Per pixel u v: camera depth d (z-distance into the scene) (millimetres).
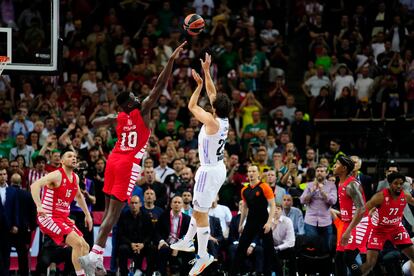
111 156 12484
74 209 17266
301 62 26594
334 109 23734
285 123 22984
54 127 21016
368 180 18203
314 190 17359
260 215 16266
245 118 23375
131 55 25500
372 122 23125
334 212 15789
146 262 17703
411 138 23250
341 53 25688
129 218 17359
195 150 19797
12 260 18047
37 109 22453
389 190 14953
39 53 16312
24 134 21344
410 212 16938
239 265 16266
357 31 26109
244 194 16469
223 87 24641
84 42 25875
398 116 23422
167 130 21719
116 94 23531
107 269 17922
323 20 27406
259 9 27688
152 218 17453
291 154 19594
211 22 26734
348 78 24281
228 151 21031
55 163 18281
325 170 17438
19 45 16844
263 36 26438
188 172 18312
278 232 17281
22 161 18938
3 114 22812
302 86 25203
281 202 18141
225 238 17719
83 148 20000
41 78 24281
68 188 14555
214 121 12219
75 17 27391
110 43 25609
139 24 27828
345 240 14344
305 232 17422
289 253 17172
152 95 12328
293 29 27219
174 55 12141
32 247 17984
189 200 17719
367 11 26984
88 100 23031
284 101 24328
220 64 25281
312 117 23859
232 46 25844
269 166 20781
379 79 24281
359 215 14211
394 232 15195
